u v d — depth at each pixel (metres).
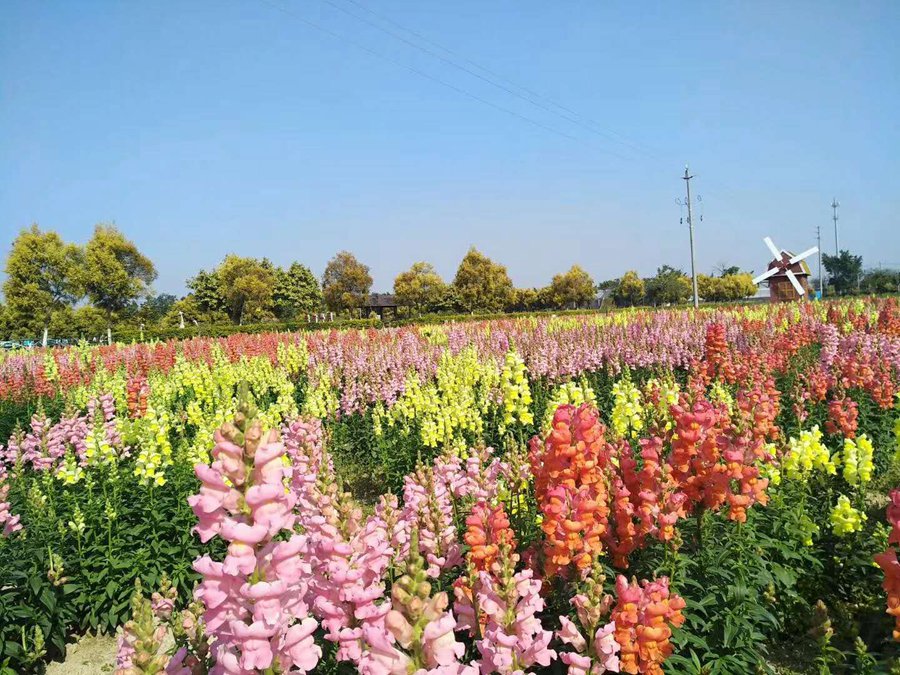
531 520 5.02
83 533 6.50
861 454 6.36
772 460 6.39
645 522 4.46
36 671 5.81
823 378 10.31
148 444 7.04
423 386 13.33
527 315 50.00
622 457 5.10
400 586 2.65
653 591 3.46
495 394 10.38
